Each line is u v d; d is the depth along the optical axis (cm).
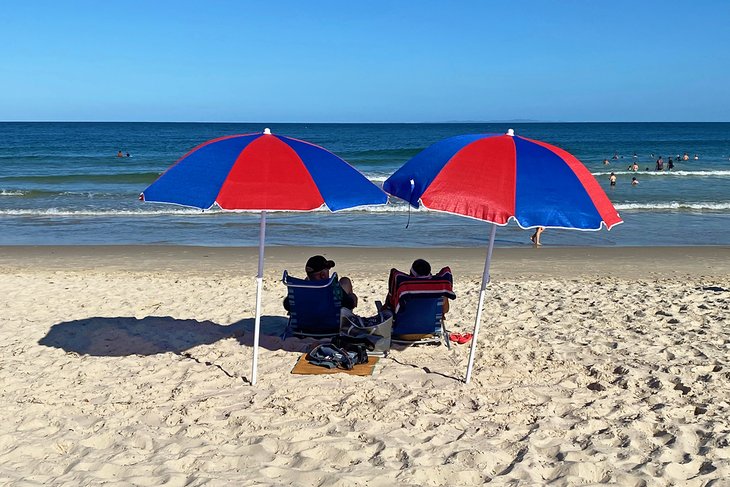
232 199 482
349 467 452
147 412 540
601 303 934
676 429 505
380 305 724
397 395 584
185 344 731
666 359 686
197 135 9588
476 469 448
